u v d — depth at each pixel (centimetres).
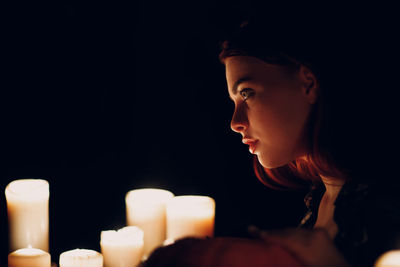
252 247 99
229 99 170
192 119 174
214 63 169
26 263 121
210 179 173
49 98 180
